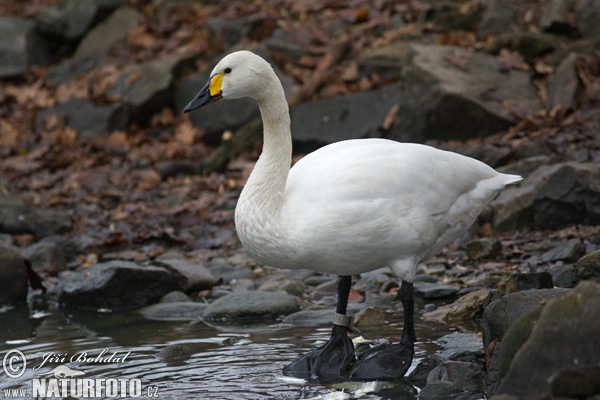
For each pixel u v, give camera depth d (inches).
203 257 430.0
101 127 641.6
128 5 786.2
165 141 633.0
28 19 796.0
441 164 255.0
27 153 630.5
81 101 668.1
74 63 733.3
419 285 339.9
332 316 313.4
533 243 378.6
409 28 644.7
